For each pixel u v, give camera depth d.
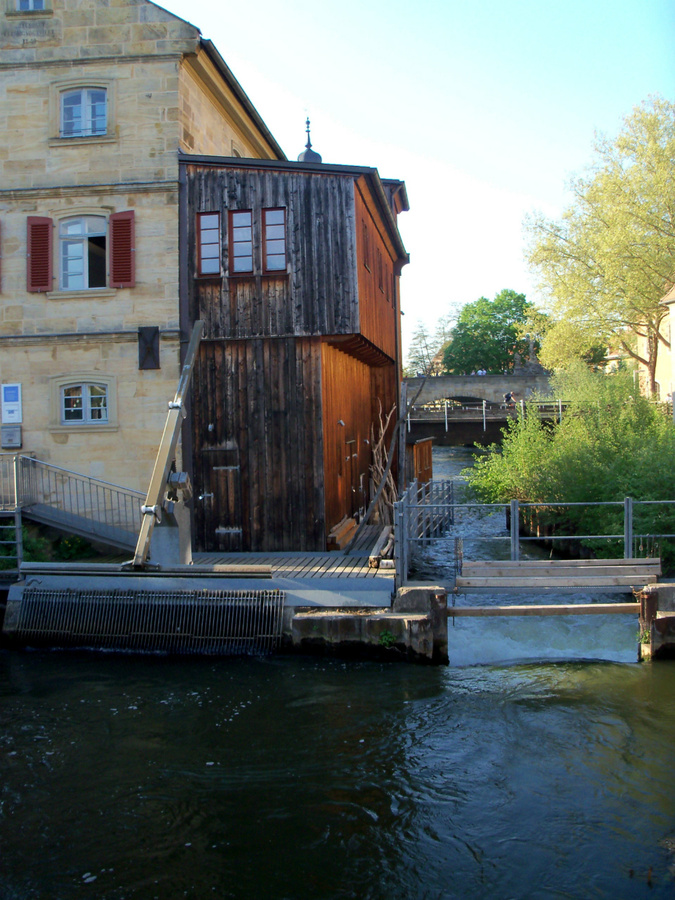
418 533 17.02
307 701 9.67
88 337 14.98
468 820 7.05
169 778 7.83
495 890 6.09
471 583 11.41
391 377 22.80
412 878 6.24
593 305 36.22
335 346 15.90
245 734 8.79
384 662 11.00
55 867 6.41
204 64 15.45
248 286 14.63
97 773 7.95
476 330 75.62
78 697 9.96
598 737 8.55
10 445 15.12
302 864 6.45
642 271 33.62
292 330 14.48
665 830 6.83
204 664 11.16
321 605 11.53
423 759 8.17
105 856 6.56
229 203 14.70
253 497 14.67
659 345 40.19
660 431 16.72
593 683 10.09
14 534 14.20
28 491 15.00
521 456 19.08
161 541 12.40
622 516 13.36
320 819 7.10
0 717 9.34
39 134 15.12
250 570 11.81
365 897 6.02
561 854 6.53
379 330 18.31
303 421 14.55
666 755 8.12
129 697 9.93
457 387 52.31
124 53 14.88
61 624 11.98
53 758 8.27
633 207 33.38
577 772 7.84
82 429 15.01
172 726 9.02
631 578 11.27
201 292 14.77
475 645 11.29
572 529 16.58
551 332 37.75
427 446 25.34
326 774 7.89
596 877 6.21
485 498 21.91
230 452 14.73
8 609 12.13
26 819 7.11
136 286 14.89
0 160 15.20
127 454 14.95
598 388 19.67
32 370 15.16
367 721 9.08
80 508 15.05
